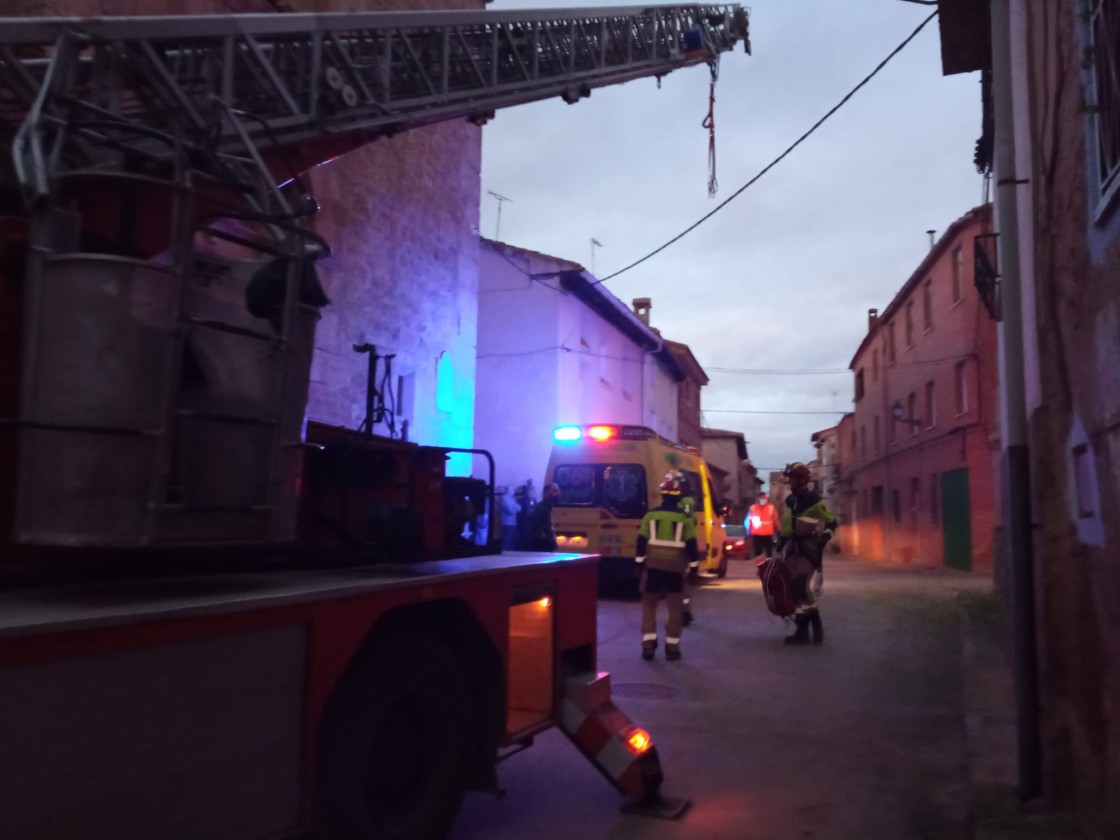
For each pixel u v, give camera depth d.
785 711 6.89
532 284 21.59
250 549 3.93
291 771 3.12
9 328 3.00
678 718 6.67
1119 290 3.43
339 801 3.35
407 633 3.86
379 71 6.59
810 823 4.62
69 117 3.35
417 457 4.72
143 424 2.84
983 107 9.47
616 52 9.62
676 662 8.84
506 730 4.32
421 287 13.97
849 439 45.84
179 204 3.01
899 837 4.43
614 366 25.75
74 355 2.80
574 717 4.81
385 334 13.00
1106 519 3.68
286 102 5.72
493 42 7.85
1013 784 4.76
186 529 3.00
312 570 4.04
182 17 4.70
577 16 8.95
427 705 3.87
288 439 3.41
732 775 5.39
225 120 4.98
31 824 2.29
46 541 2.80
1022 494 4.84
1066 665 4.34
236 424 3.19
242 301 3.36
